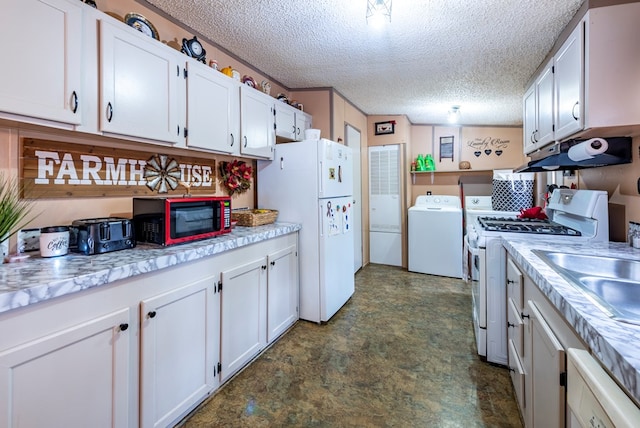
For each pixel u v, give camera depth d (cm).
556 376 92
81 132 140
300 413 158
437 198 456
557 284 98
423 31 207
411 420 153
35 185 142
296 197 264
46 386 100
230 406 163
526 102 277
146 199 165
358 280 387
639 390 52
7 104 112
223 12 191
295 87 329
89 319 113
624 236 171
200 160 230
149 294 135
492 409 160
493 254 199
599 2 149
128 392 126
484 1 172
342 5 181
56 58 125
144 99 159
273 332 227
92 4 146
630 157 163
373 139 452
